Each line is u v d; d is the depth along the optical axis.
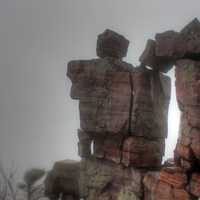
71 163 38.31
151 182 26.88
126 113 29.86
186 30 26.72
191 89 24.67
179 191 24.45
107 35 33.03
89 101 31.83
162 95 31.81
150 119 30.17
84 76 32.25
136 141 29.33
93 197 31.66
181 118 26.02
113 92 30.73
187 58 26.75
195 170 24.66
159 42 28.22
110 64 31.58
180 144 25.48
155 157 30.09
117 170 30.36
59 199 37.81
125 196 28.83
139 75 30.05
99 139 31.84
